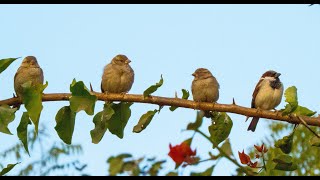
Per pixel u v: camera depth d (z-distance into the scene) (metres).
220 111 9.95
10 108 9.20
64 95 9.67
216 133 9.77
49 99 9.68
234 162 6.04
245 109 9.89
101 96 9.93
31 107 8.95
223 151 5.89
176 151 5.74
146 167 5.86
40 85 9.21
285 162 7.64
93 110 9.11
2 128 9.00
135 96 9.96
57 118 9.59
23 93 9.00
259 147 7.55
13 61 9.34
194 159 5.77
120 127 9.99
